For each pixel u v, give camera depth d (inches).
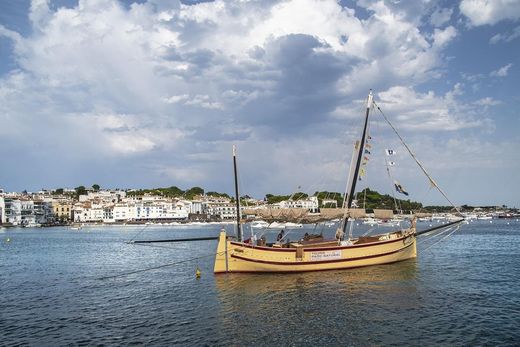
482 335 943.0
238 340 928.9
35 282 1724.9
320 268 1680.6
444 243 3449.8
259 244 1701.5
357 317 1079.6
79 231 7815.0
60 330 1034.1
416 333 957.8
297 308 1171.9
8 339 971.3
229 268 1667.1
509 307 1167.6
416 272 1700.3
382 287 1422.2
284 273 1648.6
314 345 892.0
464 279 1582.2
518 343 896.3
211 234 6013.8
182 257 2608.3
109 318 1130.7
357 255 1737.2
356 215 1851.6
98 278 1796.3
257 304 1224.2
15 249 3545.8
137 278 1761.8
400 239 1847.9
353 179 1886.1
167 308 1221.1
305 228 6609.3
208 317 1112.2
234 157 1747.0
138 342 933.2
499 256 2410.2
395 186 1822.1
